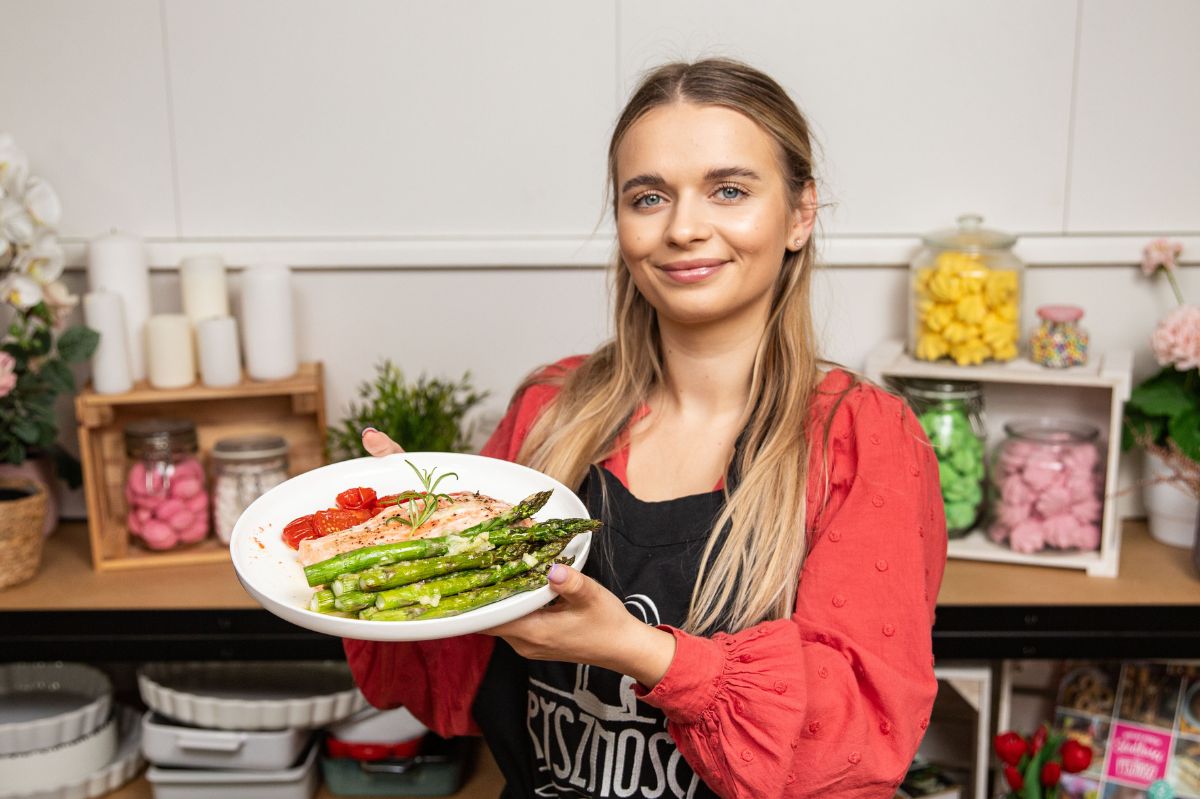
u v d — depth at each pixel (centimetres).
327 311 209
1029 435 189
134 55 200
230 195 205
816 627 103
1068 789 189
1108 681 192
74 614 177
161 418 205
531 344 209
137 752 192
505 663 123
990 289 187
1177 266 200
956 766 198
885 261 202
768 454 112
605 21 198
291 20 199
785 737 95
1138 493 210
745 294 109
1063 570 187
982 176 201
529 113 202
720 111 106
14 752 180
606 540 116
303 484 111
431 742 187
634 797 112
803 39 197
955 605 174
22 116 202
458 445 195
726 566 110
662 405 123
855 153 201
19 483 192
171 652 179
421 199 205
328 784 187
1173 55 195
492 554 94
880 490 108
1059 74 196
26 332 187
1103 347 206
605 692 112
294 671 192
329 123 203
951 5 195
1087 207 201
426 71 201
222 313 201
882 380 195
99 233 206
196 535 197
